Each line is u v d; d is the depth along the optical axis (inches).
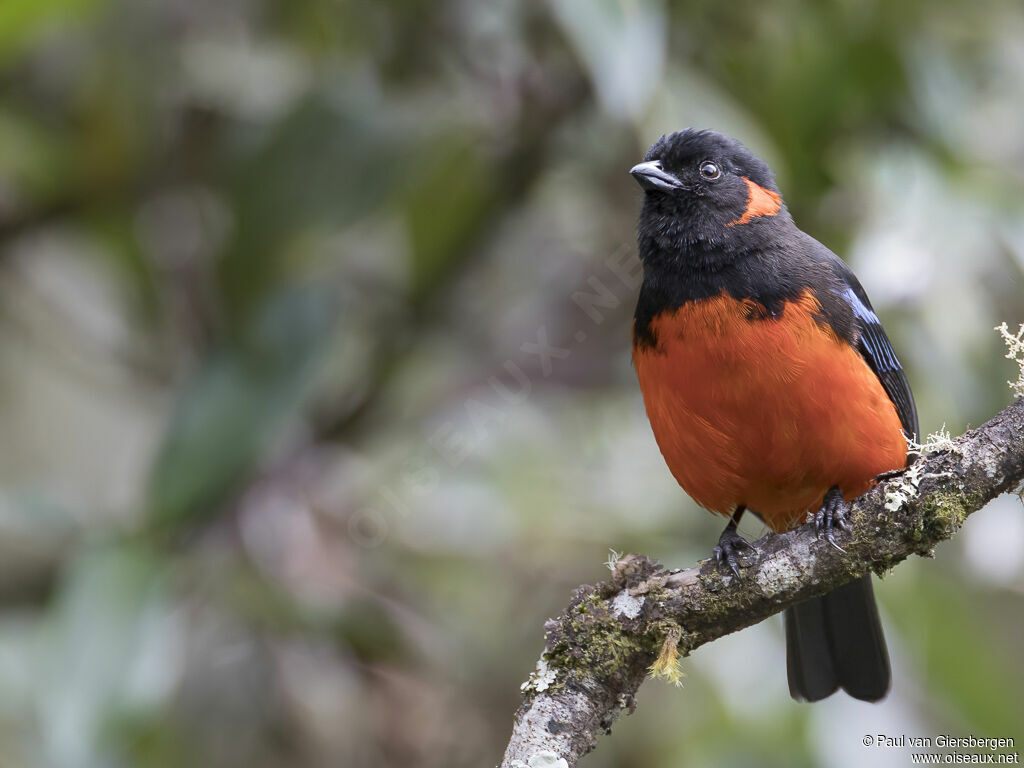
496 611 469.7
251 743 443.2
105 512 455.2
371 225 494.9
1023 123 480.1
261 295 462.6
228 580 439.5
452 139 466.3
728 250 337.7
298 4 487.5
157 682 398.0
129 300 510.6
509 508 471.5
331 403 483.8
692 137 359.3
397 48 481.7
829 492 343.0
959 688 454.3
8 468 556.4
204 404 426.9
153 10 484.7
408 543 472.4
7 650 440.1
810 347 322.7
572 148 475.5
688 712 443.8
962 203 426.3
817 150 443.5
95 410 577.9
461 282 481.7
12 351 551.2
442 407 479.2
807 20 438.6
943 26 448.8
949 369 421.7
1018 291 437.4
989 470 260.2
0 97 486.3
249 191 466.9
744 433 333.1
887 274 415.2
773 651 445.1
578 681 264.7
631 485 484.1
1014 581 471.8
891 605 448.5
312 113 466.3
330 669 454.0
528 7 450.6
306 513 461.1
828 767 426.3
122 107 479.8
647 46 358.0
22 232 496.1
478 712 453.1
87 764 382.9
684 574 272.2
